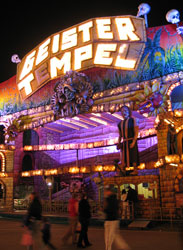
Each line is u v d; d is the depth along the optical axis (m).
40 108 28.25
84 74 24.70
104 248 10.13
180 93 22.89
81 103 24.53
